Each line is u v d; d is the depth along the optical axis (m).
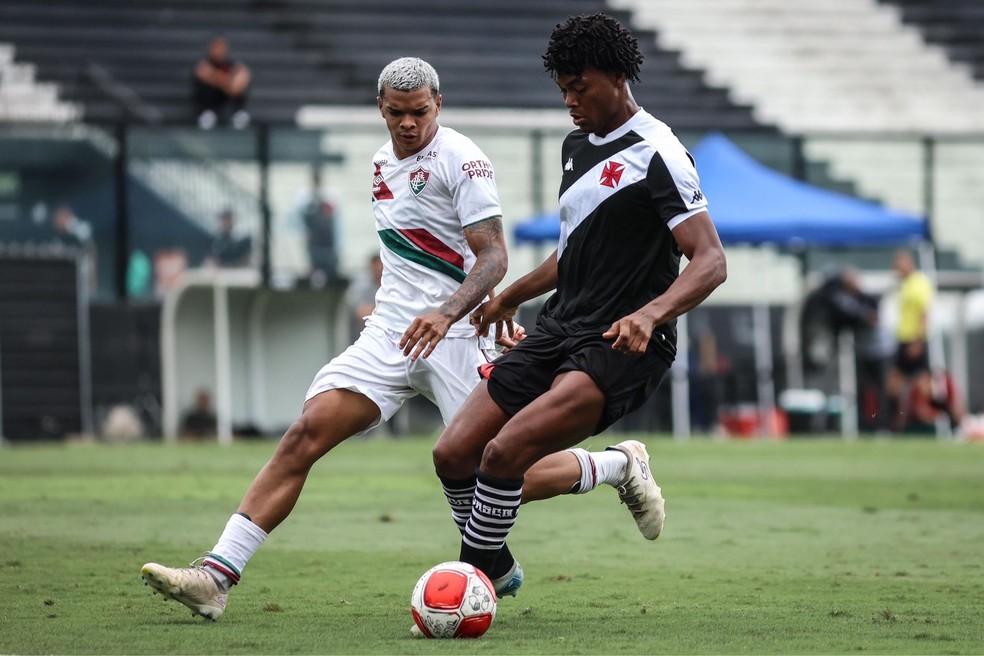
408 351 19.52
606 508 36.12
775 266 82.06
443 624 17.28
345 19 98.44
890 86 104.25
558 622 18.89
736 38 104.75
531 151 79.31
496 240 20.36
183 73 92.50
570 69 19.19
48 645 16.72
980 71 106.62
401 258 20.86
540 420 18.53
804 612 19.81
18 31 92.06
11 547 27.06
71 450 59.62
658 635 17.66
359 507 36.00
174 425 69.06
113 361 69.06
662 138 19.08
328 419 20.08
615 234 19.16
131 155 72.00
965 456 57.06
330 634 17.73
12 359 67.12
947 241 84.81
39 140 72.50
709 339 76.50
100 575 23.30
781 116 100.31
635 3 105.62
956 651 16.39
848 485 43.31
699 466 51.28
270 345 72.00
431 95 20.56
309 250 72.56
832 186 84.56
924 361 74.31
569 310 19.50
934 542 29.02
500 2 102.19
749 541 29.19
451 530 30.92
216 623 18.70
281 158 73.50
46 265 67.94
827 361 76.00
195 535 29.28
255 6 98.38
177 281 68.75
